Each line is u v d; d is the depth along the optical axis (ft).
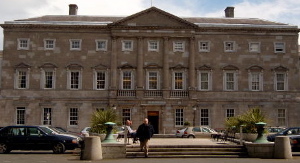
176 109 187.32
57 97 187.62
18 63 188.44
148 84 189.78
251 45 193.26
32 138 100.78
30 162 78.48
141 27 189.88
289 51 193.47
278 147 87.97
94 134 110.22
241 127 99.81
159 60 190.70
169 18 191.52
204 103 189.26
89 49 190.49
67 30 190.70
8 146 100.99
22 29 189.57
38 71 188.65
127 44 191.52
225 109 189.47
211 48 191.83
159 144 102.01
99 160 83.87
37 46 189.57
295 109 191.62
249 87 191.31
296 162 79.00
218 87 190.60
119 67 189.26
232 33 192.85
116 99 186.19
